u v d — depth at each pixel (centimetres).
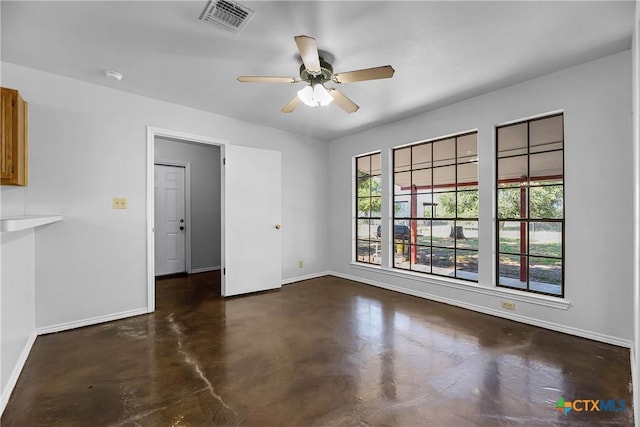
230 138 400
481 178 329
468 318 312
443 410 168
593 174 254
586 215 258
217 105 355
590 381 195
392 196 438
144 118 327
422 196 431
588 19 197
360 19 197
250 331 280
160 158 505
